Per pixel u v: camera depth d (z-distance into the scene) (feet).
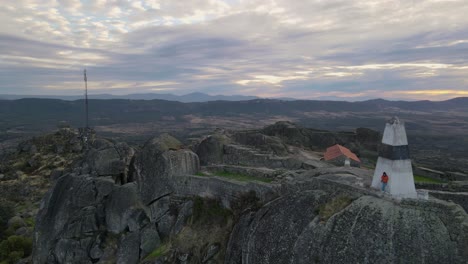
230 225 93.97
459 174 104.99
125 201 113.39
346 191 73.82
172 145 121.39
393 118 71.67
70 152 273.95
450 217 59.82
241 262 80.28
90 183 121.90
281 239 72.13
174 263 92.12
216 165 118.52
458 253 56.13
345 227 65.31
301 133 173.99
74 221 116.37
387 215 63.36
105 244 110.73
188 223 102.42
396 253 58.70
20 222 187.32
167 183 111.86
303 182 83.05
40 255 123.34
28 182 236.22
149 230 106.93
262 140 147.95
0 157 294.46
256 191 92.22
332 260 63.21
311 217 71.31
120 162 128.06
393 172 69.21
